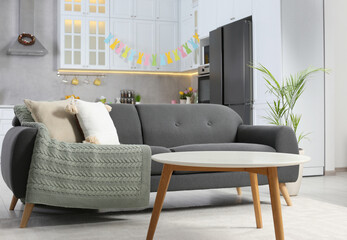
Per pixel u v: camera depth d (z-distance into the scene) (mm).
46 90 7102
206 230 2545
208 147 3240
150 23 7324
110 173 2699
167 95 7723
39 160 2578
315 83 4941
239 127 3906
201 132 3791
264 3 5020
